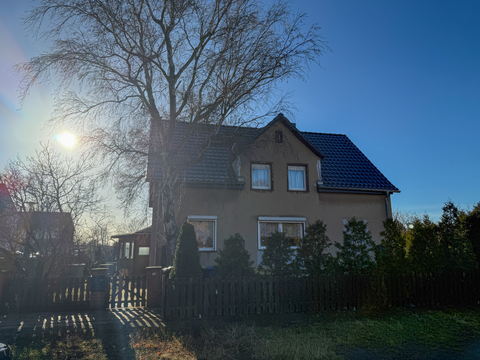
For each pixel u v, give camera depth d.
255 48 10.38
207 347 5.90
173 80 10.86
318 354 5.54
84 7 9.13
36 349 5.71
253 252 13.50
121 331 6.80
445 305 9.88
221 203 13.59
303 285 8.77
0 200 10.03
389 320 7.95
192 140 14.92
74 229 11.15
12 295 8.40
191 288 8.02
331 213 15.02
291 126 14.68
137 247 21.91
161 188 11.55
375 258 9.87
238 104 10.33
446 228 11.56
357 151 18.72
